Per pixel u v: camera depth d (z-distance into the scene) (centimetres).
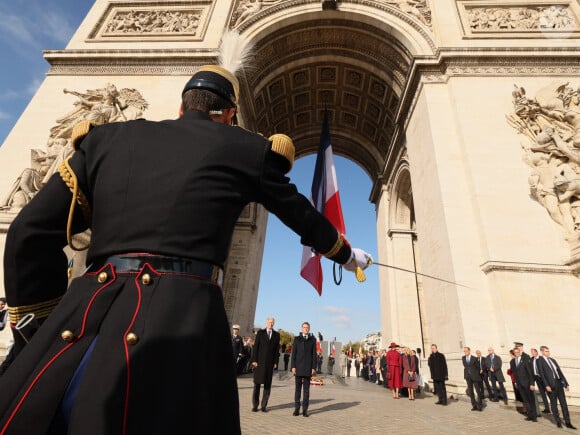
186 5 2495
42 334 116
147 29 2375
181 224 132
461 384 1434
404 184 2756
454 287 1495
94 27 2369
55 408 100
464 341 1393
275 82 2778
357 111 3170
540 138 1622
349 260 183
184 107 183
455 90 1895
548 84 1848
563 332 1324
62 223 137
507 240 1504
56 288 138
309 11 2331
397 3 2344
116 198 135
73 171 143
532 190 1574
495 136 1744
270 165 158
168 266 127
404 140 2469
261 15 2336
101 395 96
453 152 1781
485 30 2103
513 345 1314
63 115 2008
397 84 2531
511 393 1292
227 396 129
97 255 132
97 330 114
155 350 107
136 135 150
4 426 97
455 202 1659
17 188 1670
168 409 102
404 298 2706
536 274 1420
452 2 2267
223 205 143
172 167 140
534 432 918
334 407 1169
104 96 1966
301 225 161
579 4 2105
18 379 106
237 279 2869
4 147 1877
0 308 1057
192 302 124
